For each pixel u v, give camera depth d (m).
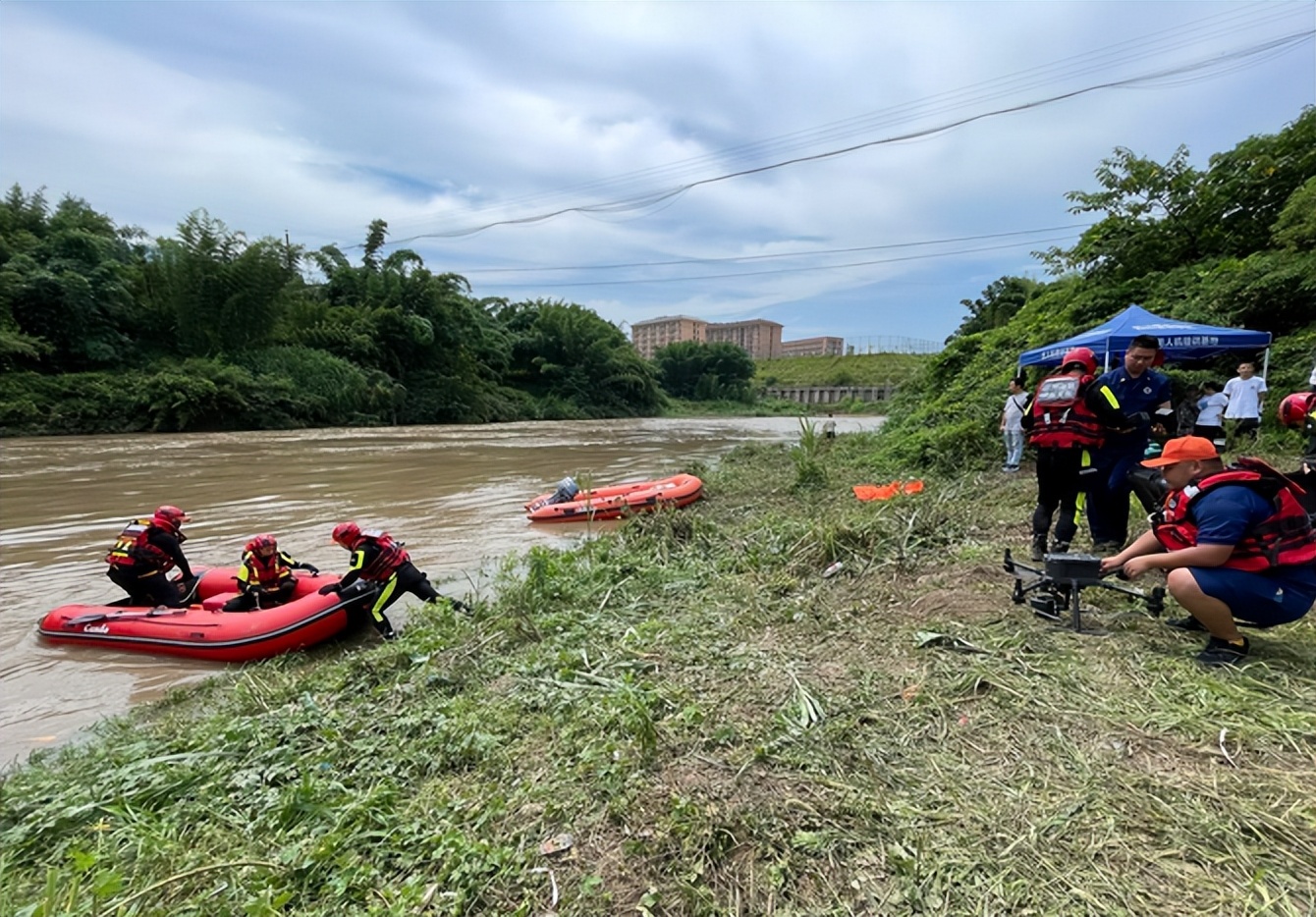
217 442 20.03
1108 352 8.57
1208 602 2.64
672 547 6.08
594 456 17.70
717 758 2.36
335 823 2.17
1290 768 2.03
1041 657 2.89
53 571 6.46
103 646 4.68
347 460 15.63
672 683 3.04
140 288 27.41
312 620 4.61
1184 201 12.18
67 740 3.44
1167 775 2.05
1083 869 1.70
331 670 3.88
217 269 26.88
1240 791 1.94
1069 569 3.17
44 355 23.28
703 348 67.94
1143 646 2.94
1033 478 8.23
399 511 9.44
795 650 3.31
